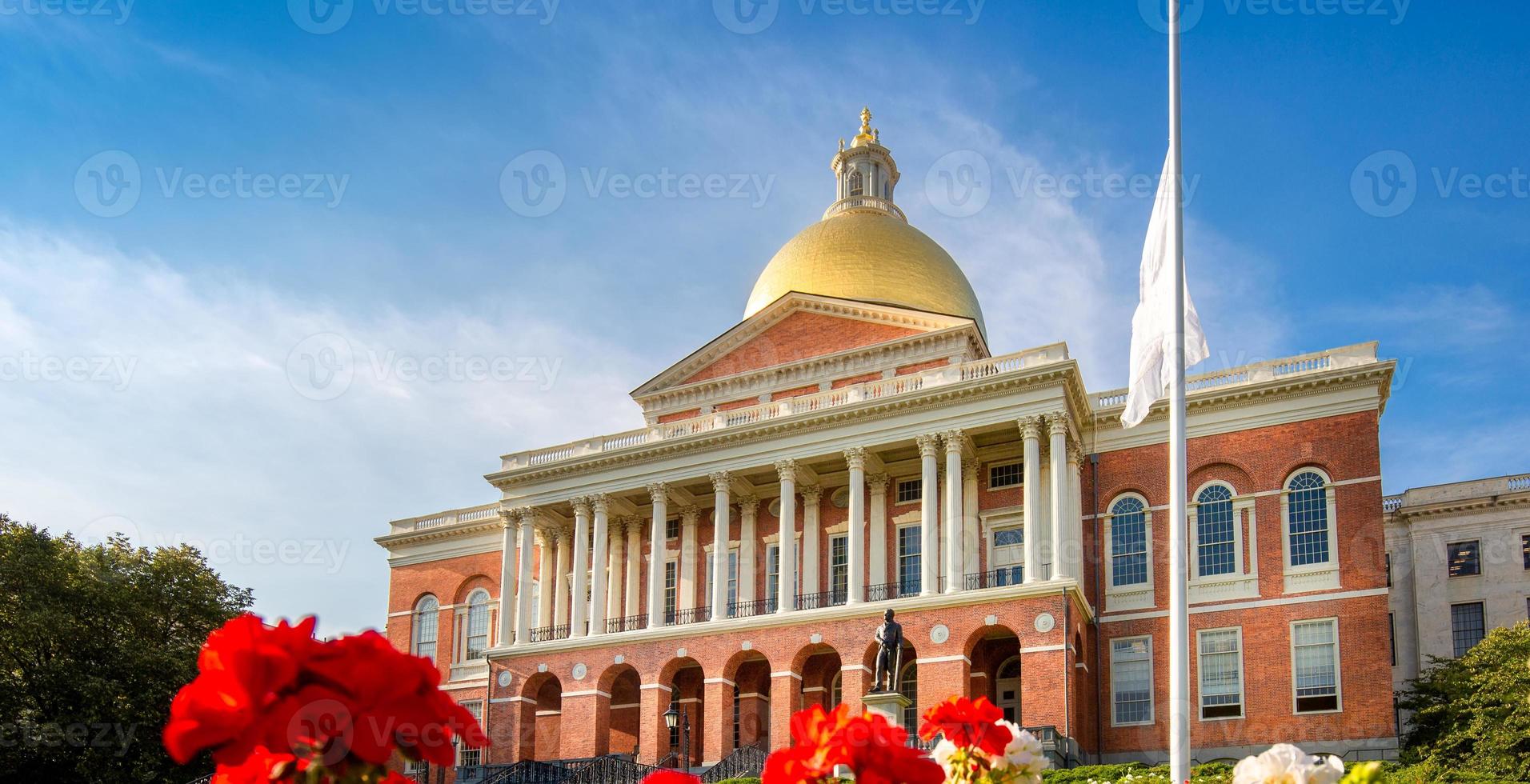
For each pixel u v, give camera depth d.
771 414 62.44
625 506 66.75
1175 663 23.92
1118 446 59.41
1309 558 54.72
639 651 61.09
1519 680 49.88
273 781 5.88
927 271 70.56
